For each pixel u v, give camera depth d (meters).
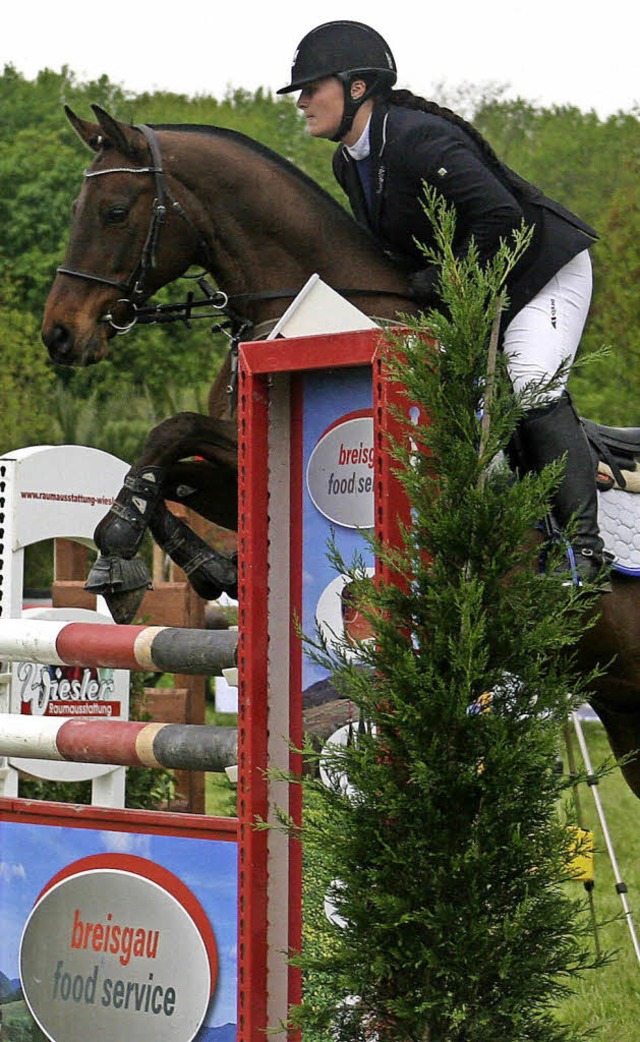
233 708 18.72
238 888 5.75
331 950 5.51
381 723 5.03
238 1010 5.70
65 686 8.88
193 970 6.00
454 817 5.03
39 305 46.41
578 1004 8.27
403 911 4.95
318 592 5.83
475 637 4.89
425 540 5.13
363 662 5.19
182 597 11.23
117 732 6.60
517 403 5.27
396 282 7.75
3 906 6.66
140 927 6.18
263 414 5.86
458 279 5.24
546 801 5.12
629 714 8.35
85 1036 6.27
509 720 5.05
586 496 7.11
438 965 4.92
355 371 5.78
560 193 42.09
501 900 5.04
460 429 5.15
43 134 52.56
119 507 7.63
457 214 7.03
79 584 10.23
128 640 6.75
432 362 5.20
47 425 31.48
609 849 9.33
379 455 5.38
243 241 7.84
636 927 10.09
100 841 6.35
